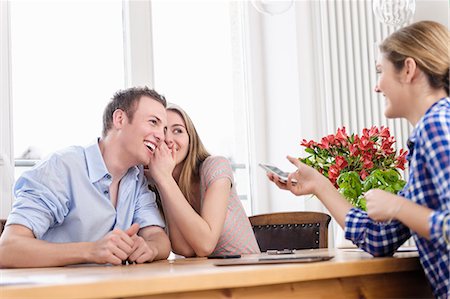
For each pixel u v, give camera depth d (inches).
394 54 64.9
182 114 101.7
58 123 141.5
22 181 86.2
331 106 156.6
